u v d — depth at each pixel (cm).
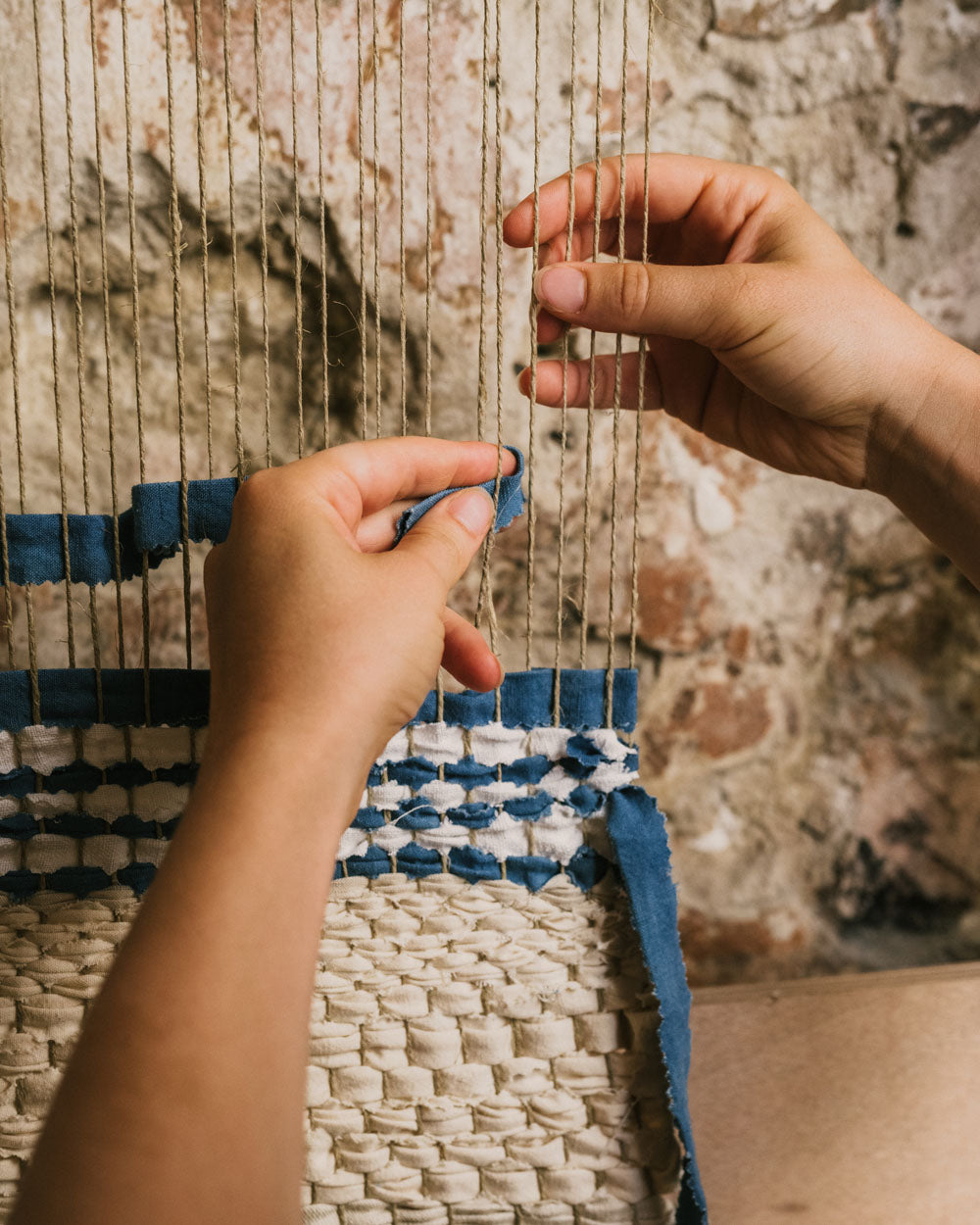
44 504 75
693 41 74
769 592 86
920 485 61
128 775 56
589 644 85
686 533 84
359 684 34
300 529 38
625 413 80
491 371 78
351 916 57
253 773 32
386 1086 58
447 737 56
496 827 57
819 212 79
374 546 49
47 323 72
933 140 78
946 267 81
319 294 75
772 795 90
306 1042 30
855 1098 73
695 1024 80
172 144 50
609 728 56
